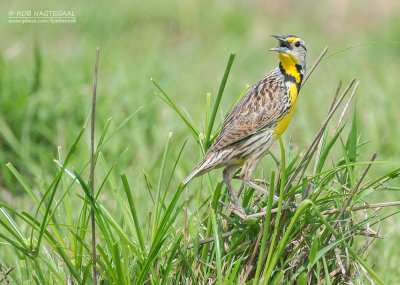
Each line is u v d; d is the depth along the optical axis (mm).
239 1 26141
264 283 6645
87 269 6594
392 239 9664
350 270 7355
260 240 7184
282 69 8492
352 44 21688
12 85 13352
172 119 13648
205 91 16422
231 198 7602
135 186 10234
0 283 6883
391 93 15914
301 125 13633
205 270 7160
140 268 6809
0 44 19812
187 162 11711
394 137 13398
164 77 15742
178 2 23844
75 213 9680
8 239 6488
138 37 21500
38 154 12180
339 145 12773
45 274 7348
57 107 12891
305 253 7160
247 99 8336
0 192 11352
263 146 8156
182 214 8500
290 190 7145
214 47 21516
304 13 25484
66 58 18281
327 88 16453
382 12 25109
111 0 23594
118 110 13125
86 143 11820
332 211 7094
